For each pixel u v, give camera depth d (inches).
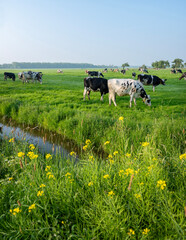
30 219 111.7
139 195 112.0
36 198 121.6
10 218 116.2
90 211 114.7
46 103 586.2
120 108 522.6
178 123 293.9
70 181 133.3
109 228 100.6
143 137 254.8
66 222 113.7
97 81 592.1
